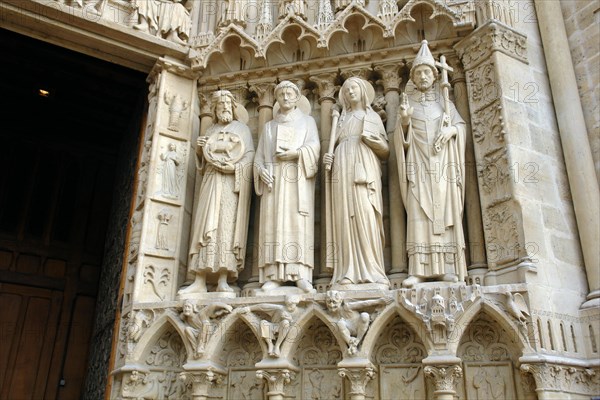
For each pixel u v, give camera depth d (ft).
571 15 20.16
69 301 29.84
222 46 22.40
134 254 19.61
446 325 15.66
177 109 21.88
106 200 32.78
